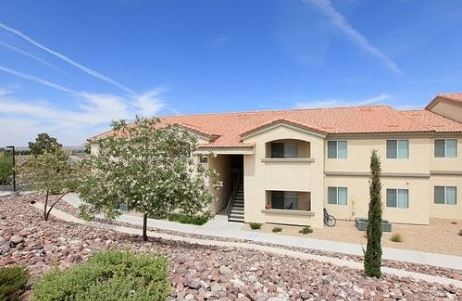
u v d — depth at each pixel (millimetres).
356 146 23328
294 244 17984
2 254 9141
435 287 11320
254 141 23109
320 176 21750
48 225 14734
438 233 20250
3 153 35281
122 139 13492
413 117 26234
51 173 17781
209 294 7051
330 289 9039
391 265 14641
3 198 24984
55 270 6613
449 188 23469
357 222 21578
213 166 24438
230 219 23484
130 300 5559
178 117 33000
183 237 18141
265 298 7262
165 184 12547
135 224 20781
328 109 29281
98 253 7844
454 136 23125
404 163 22375
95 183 13109
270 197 23703
